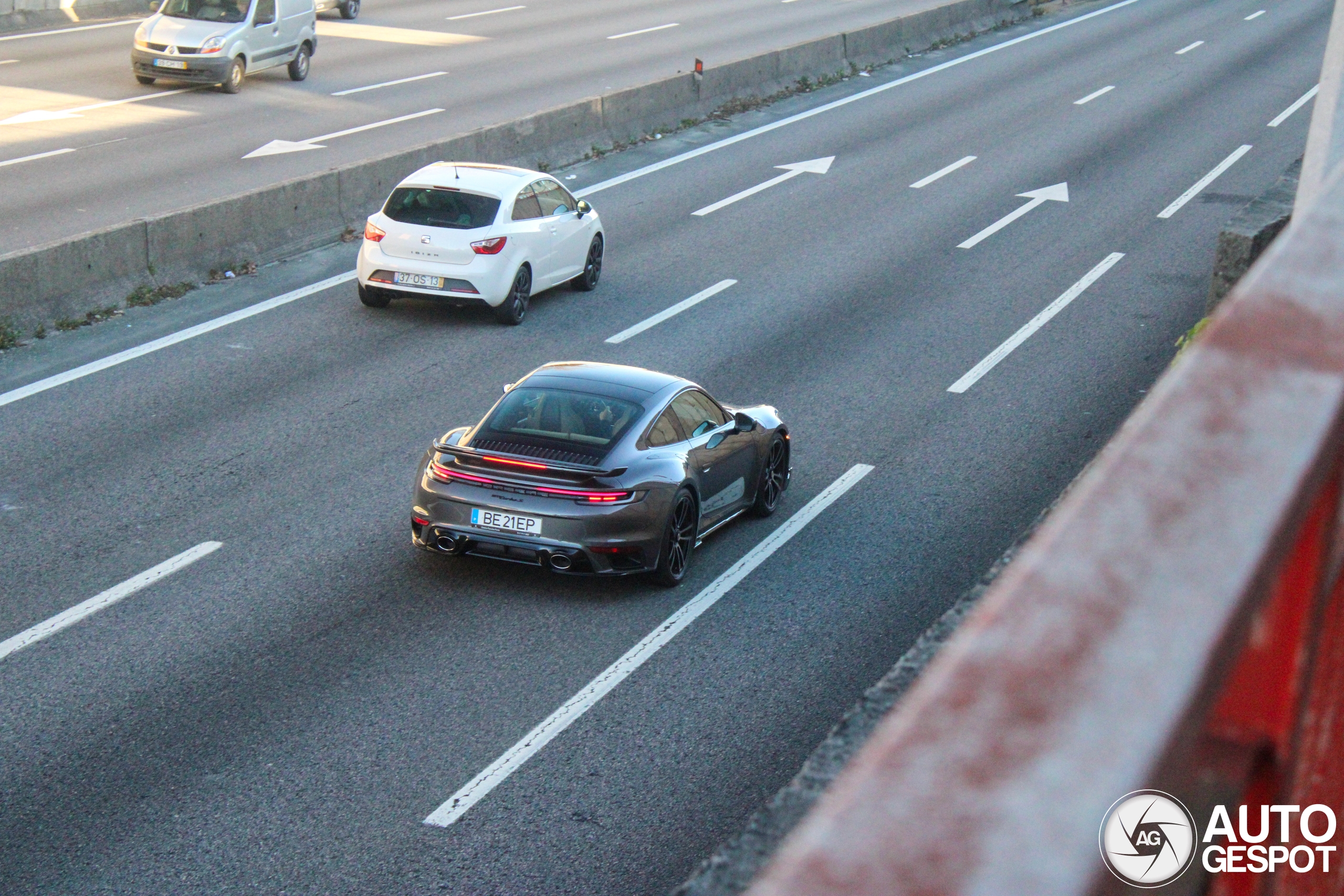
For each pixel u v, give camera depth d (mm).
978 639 577
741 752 8523
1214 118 32531
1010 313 19438
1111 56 40469
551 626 10188
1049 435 15016
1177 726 528
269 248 20297
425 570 11094
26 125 25938
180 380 15445
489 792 7938
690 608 10633
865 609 10773
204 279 19078
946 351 17750
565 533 10508
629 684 9344
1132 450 718
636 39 39312
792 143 30297
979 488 13500
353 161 24750
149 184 22484
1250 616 606
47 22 36656
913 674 5535
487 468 10734
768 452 12688
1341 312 863
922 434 14922
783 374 16766
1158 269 21750
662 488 10789
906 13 45250
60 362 15734
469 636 9953
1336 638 1003
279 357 16453
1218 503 657
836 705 9211
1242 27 44719
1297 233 1018
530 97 31297
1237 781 748
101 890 6898
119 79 30719
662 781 8148
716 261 21828
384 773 8086
